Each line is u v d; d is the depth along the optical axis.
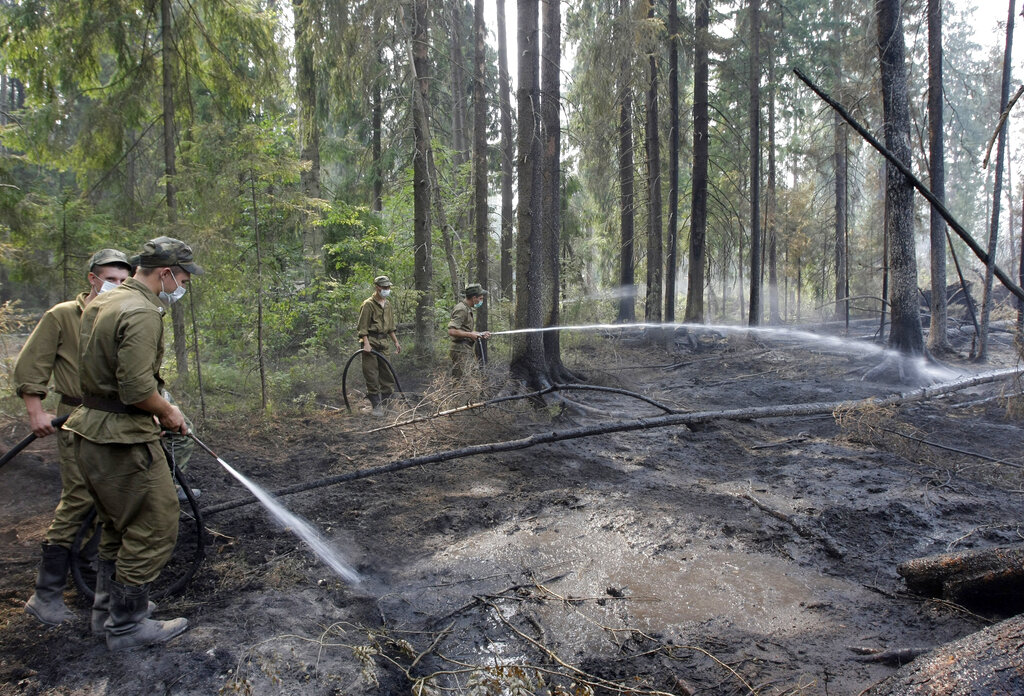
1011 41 11.84
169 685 2.62
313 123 12.29
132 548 2.81
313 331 11.86
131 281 2.90
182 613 3.21
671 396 9.95
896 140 10.76
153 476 2.82
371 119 16.56
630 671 2.84
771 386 10.55
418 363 11.04
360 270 12.63
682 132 20.84
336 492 5.12
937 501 4.85
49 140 9.07
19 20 8.38
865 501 4.85
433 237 13.56
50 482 5.09
